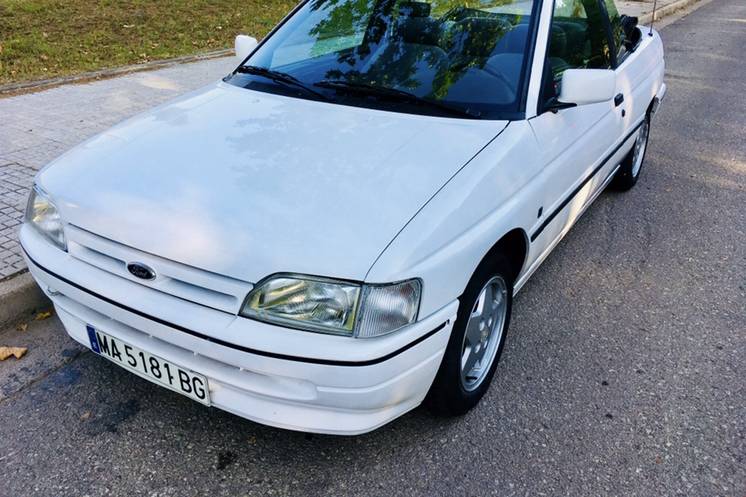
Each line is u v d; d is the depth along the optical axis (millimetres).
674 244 4320
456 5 3123
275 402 2068
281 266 1941
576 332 3303
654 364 3059
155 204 2148
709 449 2535
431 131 2564
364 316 1938
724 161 5938
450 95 2787
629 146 4418
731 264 4074
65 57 7617
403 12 3191
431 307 2098
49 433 2496
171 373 2188
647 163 5852
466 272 2230
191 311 2037
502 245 2658
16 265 3342
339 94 2895
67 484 2268
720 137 6621
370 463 2410
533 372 2971
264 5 11602
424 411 2668
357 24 3270
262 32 9656
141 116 2920
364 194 2156
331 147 2432
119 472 2330
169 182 2250
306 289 1937
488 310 2656
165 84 6824
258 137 2529
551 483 2348
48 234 2404
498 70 2852
